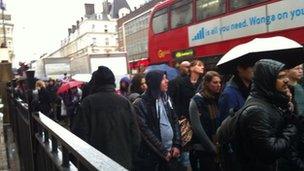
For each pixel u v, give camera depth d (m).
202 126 4.91
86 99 4.31
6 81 11.89
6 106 11.59
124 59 25.30
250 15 10.70
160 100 5.03
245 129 3.05
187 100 6.56
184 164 5.22
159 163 4.94
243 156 3.15
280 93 3.07
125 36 64.12
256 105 3.03
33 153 4.46
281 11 9.74
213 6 12.10
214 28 12.02
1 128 9.46
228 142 3.20
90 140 4.23
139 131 4.48
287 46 4.23
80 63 26.69
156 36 15.06
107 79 4.39
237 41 11.15
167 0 14.36
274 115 3.02
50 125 3.00
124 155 4.27
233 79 4.29
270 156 3.01
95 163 1.67
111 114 4.27
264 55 4.28
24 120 5.69
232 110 3.28
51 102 13.16
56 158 2.79
